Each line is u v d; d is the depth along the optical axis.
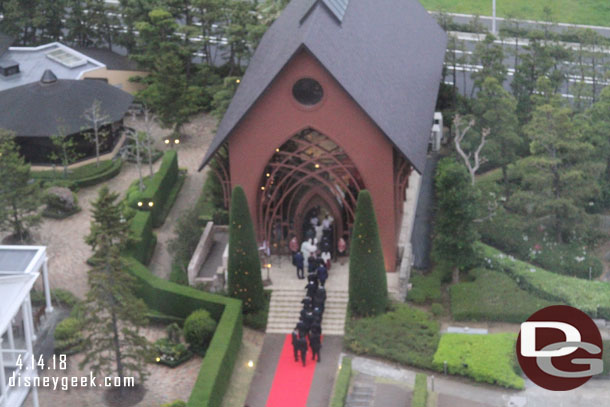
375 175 77.94
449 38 106.06
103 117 97.62
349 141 77.31
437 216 82.25
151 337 75.25
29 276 67.94
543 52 101.69
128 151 100.38
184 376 70.88
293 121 77.56
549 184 84.06
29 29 126.06
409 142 77.12
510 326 75.50
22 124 97.44
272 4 109.06
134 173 98.31
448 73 114.94
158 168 99.00
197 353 72.94
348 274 79.62
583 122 91.56
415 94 84.88
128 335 69.94
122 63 112.38
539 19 135.50
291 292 77.94
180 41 111.50
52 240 86.38
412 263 82.31
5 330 65.19
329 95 76.19
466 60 106.69
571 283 78.31
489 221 87.56
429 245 85.38
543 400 68.12
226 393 69.31
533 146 84.75
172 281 80.12
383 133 74.88
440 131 100.31
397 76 83.94
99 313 76.25
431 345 72.31
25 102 99.12
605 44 103.75
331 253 81.06
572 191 84.19
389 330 73.69
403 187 84.81
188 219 84.00
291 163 80.25
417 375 69.19
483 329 75.25
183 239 82.88
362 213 73.25
